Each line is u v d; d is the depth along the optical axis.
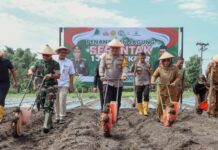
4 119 15.76
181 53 31.22
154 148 10.75
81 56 32.81
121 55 12.96
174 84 14.39
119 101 13.09
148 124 14.22
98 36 32.75
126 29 32.50
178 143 10.49
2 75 14.42
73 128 13.04
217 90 17.52
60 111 14.71
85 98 34.94
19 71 65.06
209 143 10.76
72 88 15.22
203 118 16.62
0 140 11.66
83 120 15.44
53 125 14.27
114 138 12.20
